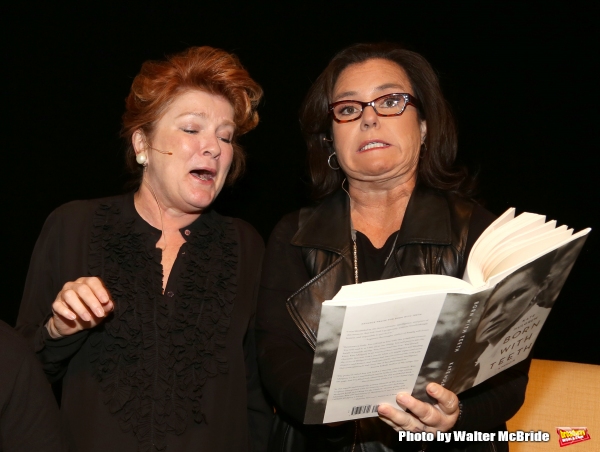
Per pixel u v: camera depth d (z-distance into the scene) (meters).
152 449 1.40
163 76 1.55
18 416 1.18
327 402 1.13
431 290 1.04
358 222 1.59
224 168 1.62
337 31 2.35
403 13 2.34
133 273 1.52
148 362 1.46
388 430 1.42
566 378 1.79
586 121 2.22
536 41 2.27
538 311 1.21
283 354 1.41
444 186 1.56
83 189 2.38
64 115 2.38
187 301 1.52
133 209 1.63
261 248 1.72
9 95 2.39
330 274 1.48
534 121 2.27
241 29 2.39
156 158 1.56
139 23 2.37
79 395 1.45
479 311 1.08
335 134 1.55
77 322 1.35
